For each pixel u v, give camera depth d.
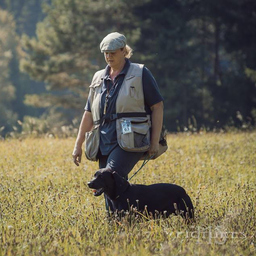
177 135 22.39
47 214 8.54
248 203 9.32
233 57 51.97
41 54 50.84
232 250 6.61
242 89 47.34
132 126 8.02
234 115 47.62
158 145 8.25
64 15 50.44
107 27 51.41
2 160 14.45
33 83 85.25
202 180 12.16
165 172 12.86
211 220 8.37
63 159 14.66
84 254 6.46
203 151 16.72
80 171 12.78
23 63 51.53
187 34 48.06
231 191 10.81
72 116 58.94
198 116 49.09
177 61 47.44
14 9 100.75
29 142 18.47
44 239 7.04
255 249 6.90
